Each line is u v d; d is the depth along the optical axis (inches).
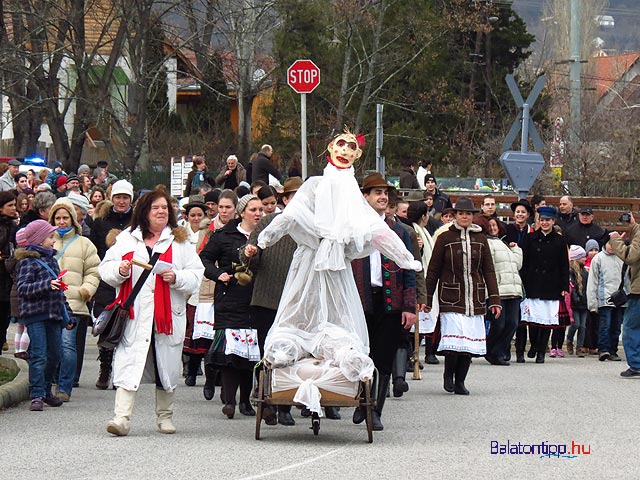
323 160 1879.9
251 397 436.1
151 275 434.9
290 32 1934.1
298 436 437.1
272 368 423.5
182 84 2033.7
